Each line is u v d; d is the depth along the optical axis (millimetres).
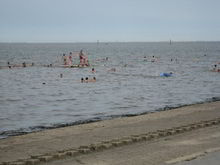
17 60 116250
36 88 47594
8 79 59375
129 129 20203
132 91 43438
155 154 14336
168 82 53812
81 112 29359
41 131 21031
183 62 107125
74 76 64812
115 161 13531
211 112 25984
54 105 33312
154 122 22406
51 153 14586
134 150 15109
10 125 24109
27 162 13492
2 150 15898
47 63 101562
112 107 31812
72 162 13562
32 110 30516
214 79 57562
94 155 14469
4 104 33969
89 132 19766
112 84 51688
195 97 37469
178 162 13086
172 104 32875
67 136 18859
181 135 17938
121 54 172250
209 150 14711
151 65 94875
